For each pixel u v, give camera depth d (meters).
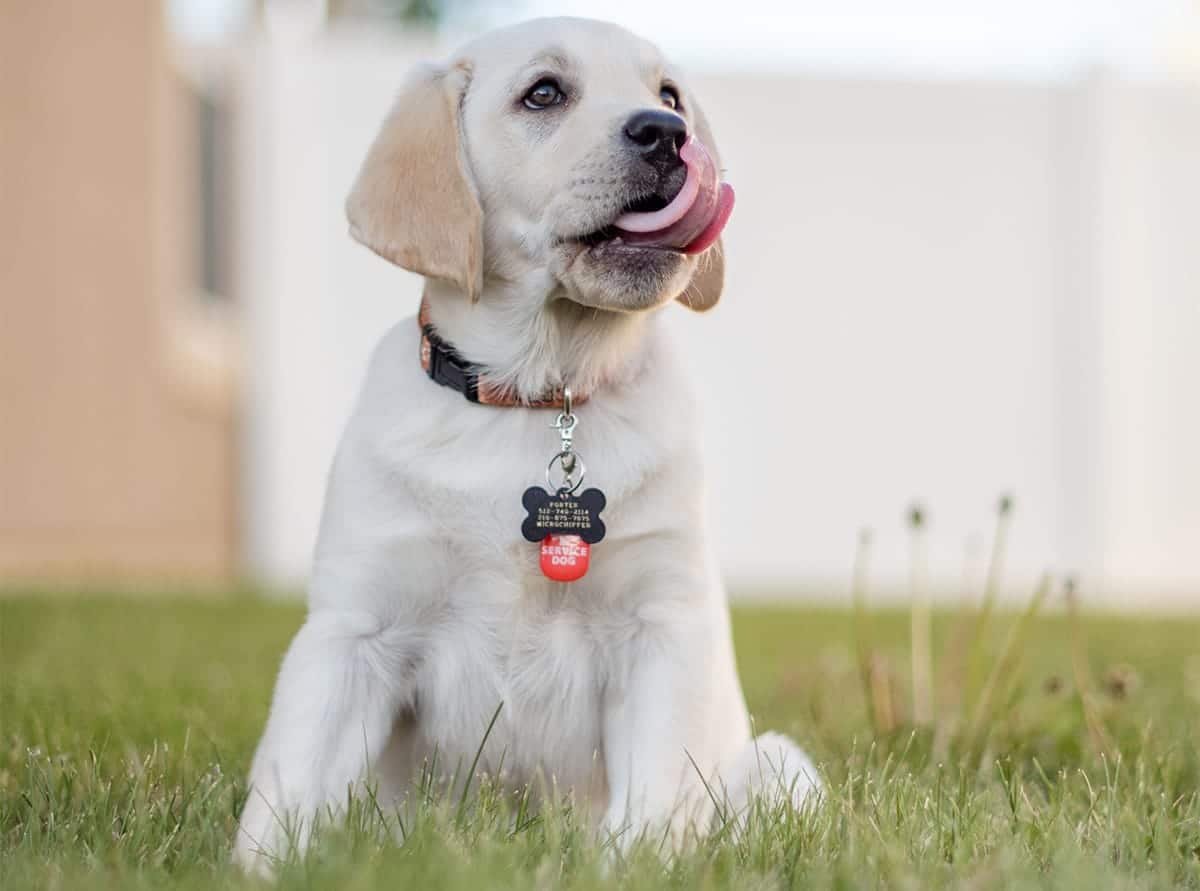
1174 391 10.57
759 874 2.74
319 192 10.47
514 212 3.38
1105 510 10.48
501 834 2.91
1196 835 3.07
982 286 10.52
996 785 3.60
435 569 3.29
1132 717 4.40
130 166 10.48
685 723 3.25
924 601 4.62
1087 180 10.48
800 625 7.45
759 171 10.42
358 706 3.29
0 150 9.51
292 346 10.48
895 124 10.47
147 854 2.87
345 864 2.57
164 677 5.21
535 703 3.36
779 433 10.48
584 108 3.36
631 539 3.28
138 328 10.54
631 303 3.26
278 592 8.77
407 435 3.33
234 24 12.95
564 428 3.33
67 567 10.06
